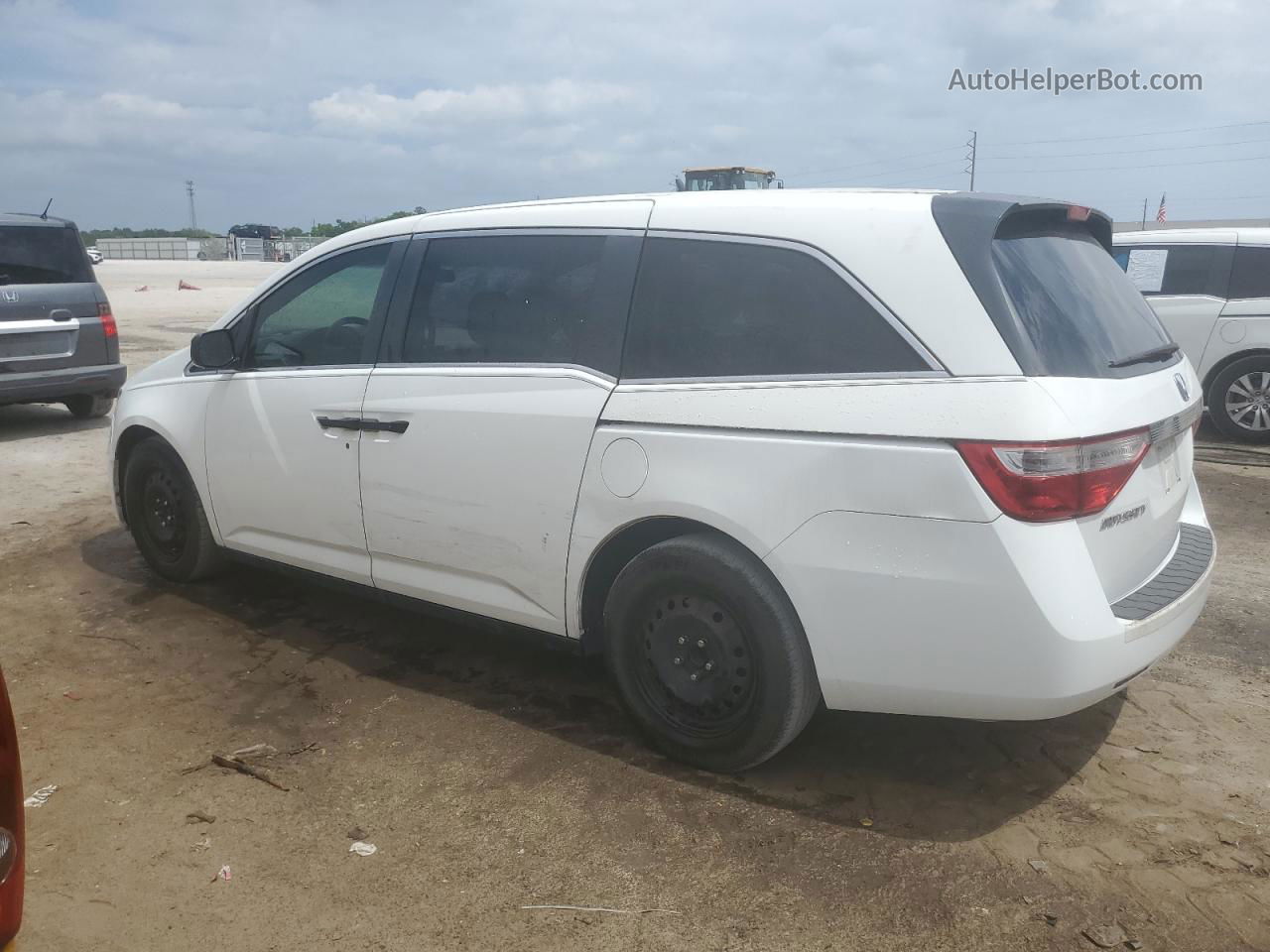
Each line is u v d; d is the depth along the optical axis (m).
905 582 2.79
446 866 2.87
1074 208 3.24
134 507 5.12
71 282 9.05
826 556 2.89
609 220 3.50
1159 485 3.16
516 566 3.59
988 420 2.68
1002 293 2.80
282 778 3.33
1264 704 3.82
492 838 3.00
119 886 2.79
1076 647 2.69
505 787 3.27
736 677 3.17
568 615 3.51
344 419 4.02
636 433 3.23
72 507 6.58
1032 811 3.10
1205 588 3.23
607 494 3.29
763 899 2.71
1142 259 9.17
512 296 3.67
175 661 4.24
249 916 2.67
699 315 3.23
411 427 3.80
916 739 3.55
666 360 3.26
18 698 3.90
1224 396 8.85
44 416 10.06
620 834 3.01
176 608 4.82
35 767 3.41
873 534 2.83
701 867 2.85
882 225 2.97
